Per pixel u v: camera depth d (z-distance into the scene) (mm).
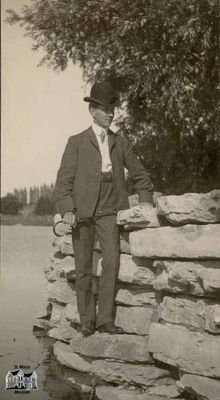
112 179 4613
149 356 4211
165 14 6207
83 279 4539
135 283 4469
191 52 6691
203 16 6074
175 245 4074
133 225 4449
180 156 7531
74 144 4656
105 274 4473
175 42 6559
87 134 4652
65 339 5074
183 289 3996
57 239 6156
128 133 7938
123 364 4234
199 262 3961
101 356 4320
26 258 11406
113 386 4246
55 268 5789
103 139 4648
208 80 6668
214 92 6688
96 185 4539
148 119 7797
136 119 7918
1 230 14062
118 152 4699
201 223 4016
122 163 4719
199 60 6617
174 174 7664
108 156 4645
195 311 3926
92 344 4402
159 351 4047
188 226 4035
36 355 5043
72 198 4562
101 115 4625
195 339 3803
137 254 4387
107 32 7168
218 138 6820
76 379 4480
